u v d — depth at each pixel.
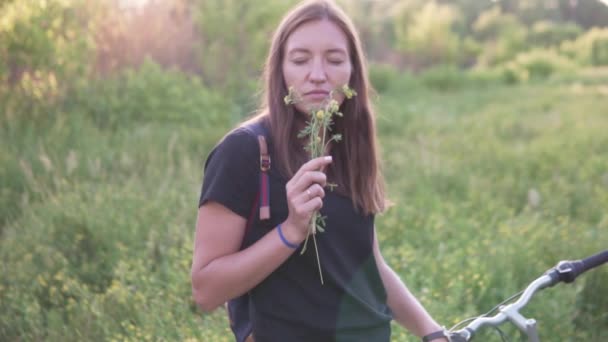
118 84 9.55
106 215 5.14
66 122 8.05
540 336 3.88
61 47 8.46
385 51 34.56
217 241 1.91
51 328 3.72
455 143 9.90
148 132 8.33
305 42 1.95
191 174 6.50
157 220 5.27
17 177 6.16
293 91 1.91
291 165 1.94
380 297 2.15
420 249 4.95
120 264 4.25
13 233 5.00
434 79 26.02
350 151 2.10
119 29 9.93
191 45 11.23
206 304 1.94
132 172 6.59
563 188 7.09
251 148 1.92
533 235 5.05
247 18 11.36
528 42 46.50
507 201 6.95
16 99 8.05
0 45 7.99
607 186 7.51
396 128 11.64
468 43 39.78
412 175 7.54
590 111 14.44
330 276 1.98
